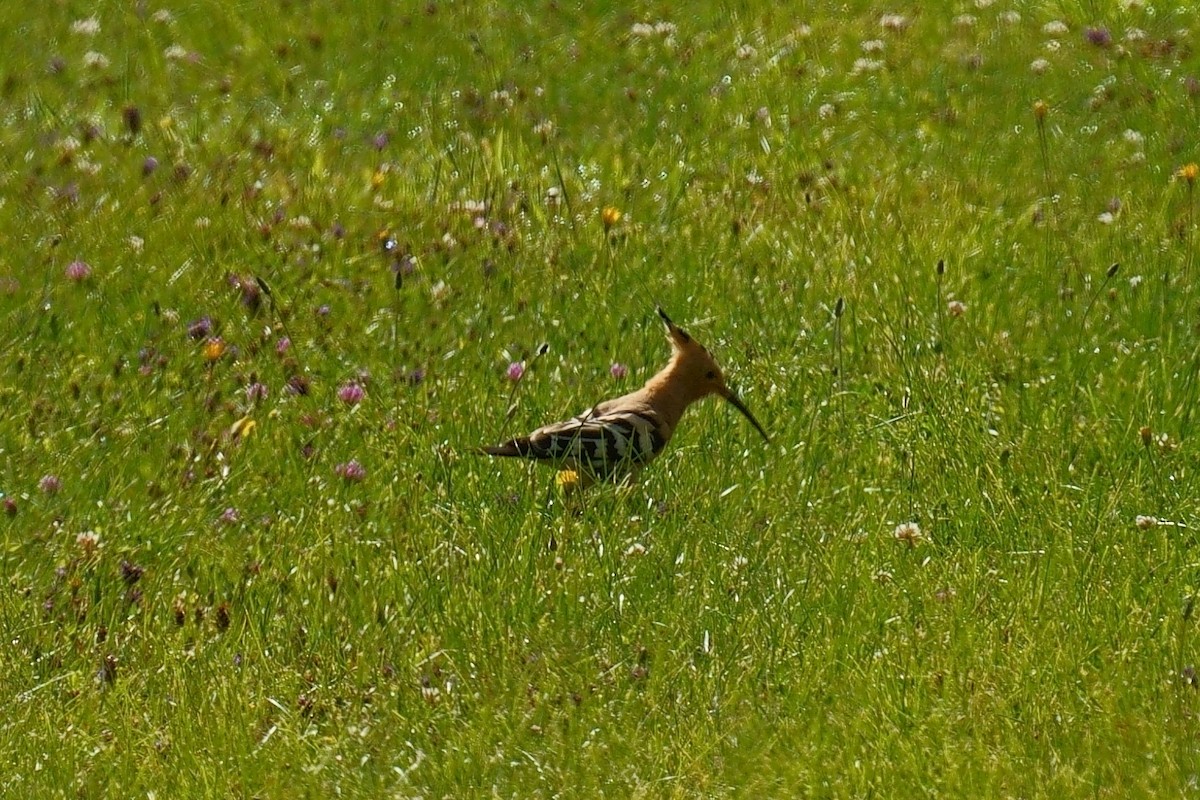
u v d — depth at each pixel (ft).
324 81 75.05
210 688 32.12
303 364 46.21
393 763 30.71
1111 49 78.48
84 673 32.68
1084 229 57.00
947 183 62.13
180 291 50.55
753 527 37.73
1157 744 30.53
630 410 42.11
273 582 35.19
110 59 77.25
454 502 38.86
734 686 32.68
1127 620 34.04
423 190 60.49
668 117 70.44
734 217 56.44
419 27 82.58
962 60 77.25
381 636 33.81
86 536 35.76
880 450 41.60
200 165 62.03
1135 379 44.98
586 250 54.60
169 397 43.60
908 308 48.24
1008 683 32.19
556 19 84.38
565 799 29.71
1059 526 37.09
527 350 46.88
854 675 32.53
